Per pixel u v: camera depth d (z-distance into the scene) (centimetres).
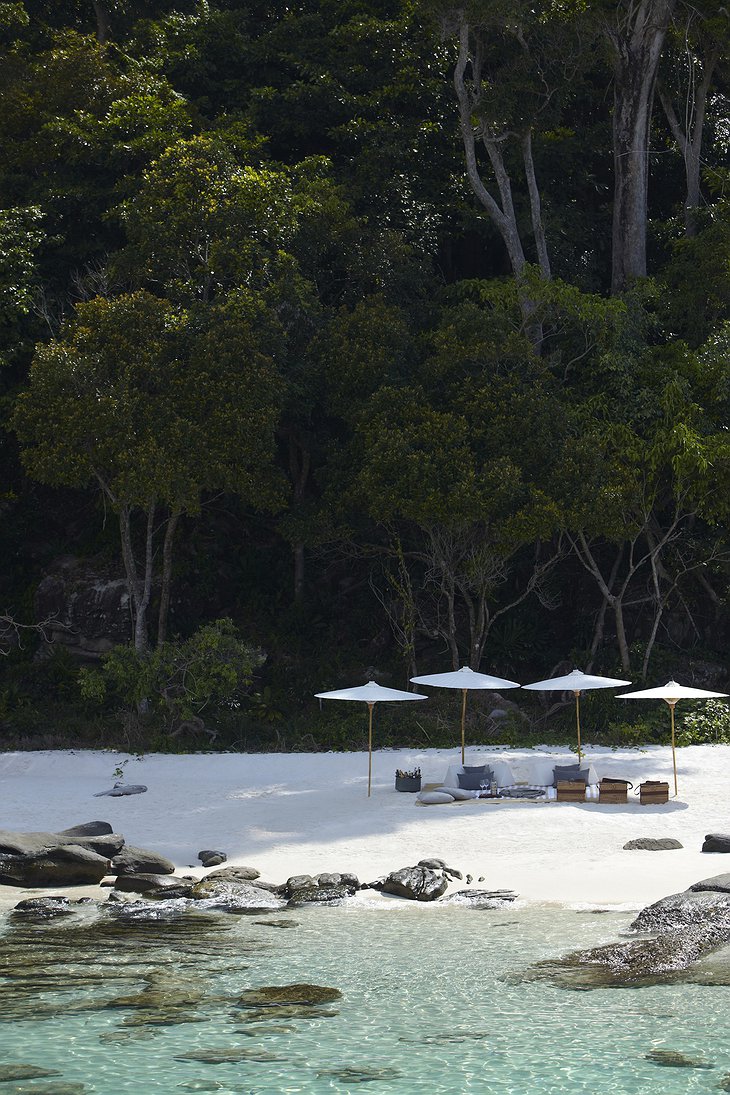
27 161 4075
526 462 3216
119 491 3114
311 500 3541
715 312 3781
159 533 3841
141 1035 1112
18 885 1805
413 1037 1102
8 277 3600
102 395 3053
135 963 1351
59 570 3744
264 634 3694
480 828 2031
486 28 3656
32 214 3759
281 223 3522
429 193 4194
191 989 1248
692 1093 970
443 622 3634
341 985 1258
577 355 3675
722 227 3750
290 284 3394
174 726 3119
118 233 3997
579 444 3195
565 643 3725
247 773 2655
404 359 3466
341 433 3706
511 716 3184
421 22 4247
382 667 3588
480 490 3089
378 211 3991
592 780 2353
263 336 3256
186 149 3522
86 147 3909
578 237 4178
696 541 3484
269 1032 1117
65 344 3189
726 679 3453
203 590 3731
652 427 3381
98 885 1819
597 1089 979
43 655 3612
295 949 1400
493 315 3459
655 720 3069
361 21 4272
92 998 1221
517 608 3709
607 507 3147
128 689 3142
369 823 2102
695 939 1380
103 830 2034
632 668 3403
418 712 3212
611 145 4284
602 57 3975
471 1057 1052
